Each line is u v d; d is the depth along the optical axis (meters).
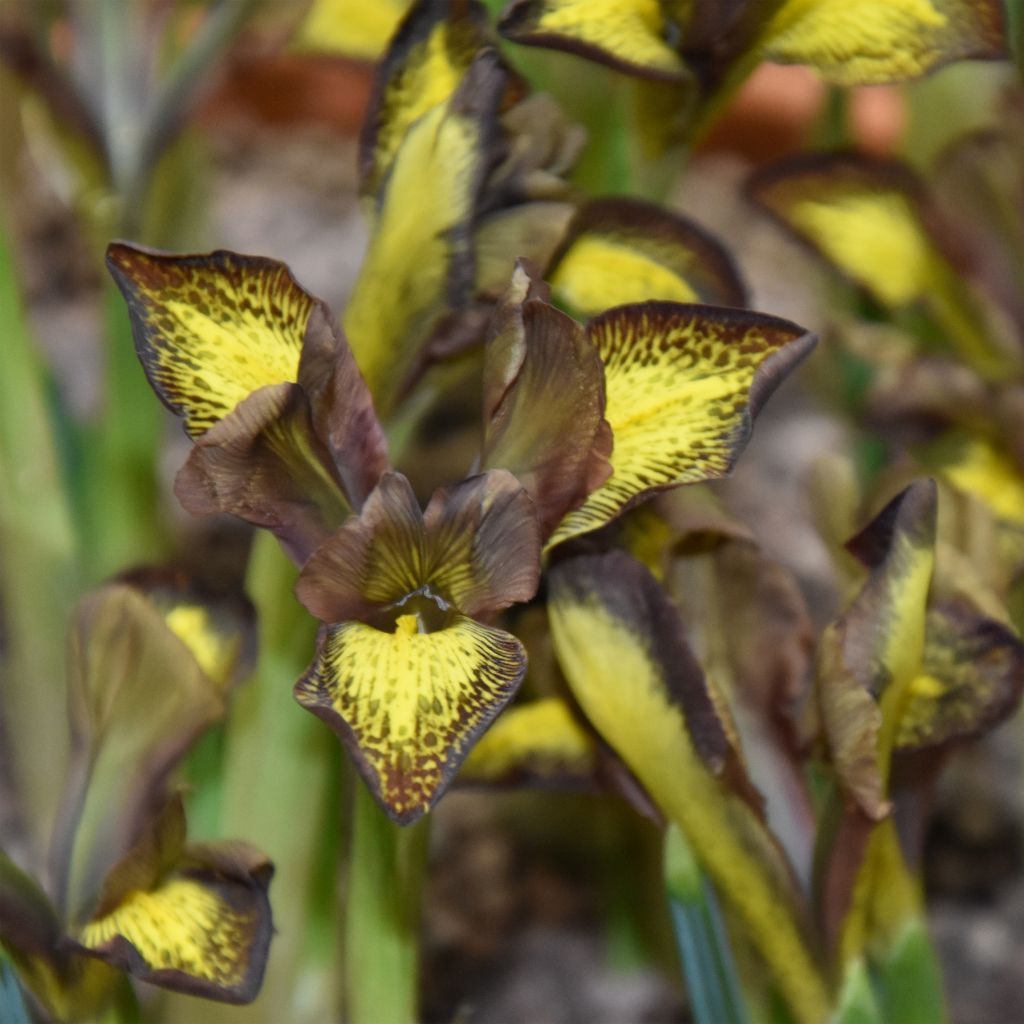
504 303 0.49
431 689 0.48
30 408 0.63
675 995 0.64
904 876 0.53
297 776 0.56
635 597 0.52
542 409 0.49
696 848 0.52
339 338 0.49
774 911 0.52
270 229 1.04
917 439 0.58
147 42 0.62
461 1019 0.55
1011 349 0.57
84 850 0.51
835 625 0.51
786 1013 0.53
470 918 0.68
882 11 0.52
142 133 0.62
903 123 0.61
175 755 0.52
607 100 0.56
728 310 0.50
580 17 0.52
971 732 0.52
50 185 0.96
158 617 0.52
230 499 0.49
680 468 0.49
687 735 0.52
